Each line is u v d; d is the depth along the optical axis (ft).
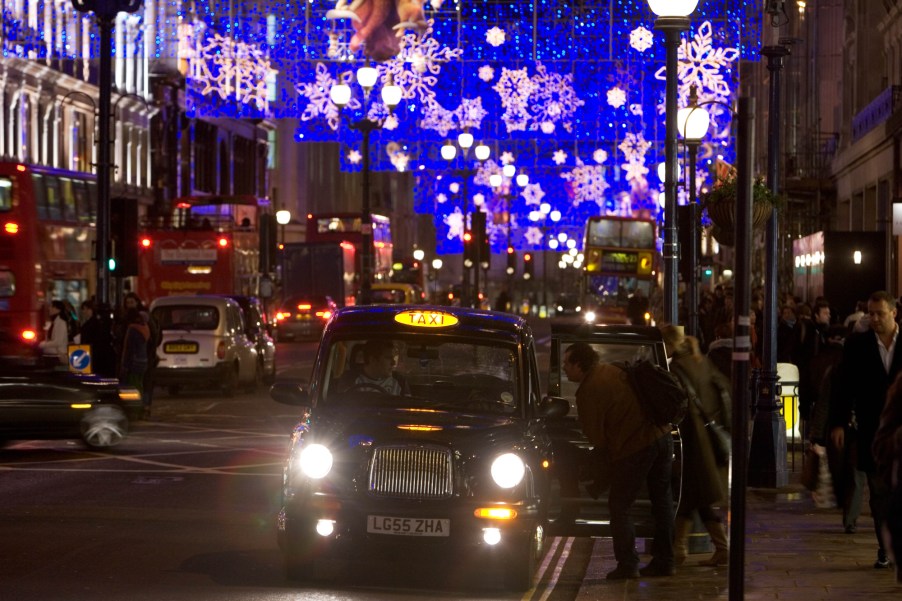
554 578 66.85
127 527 78.18
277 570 65.77
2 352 116.06
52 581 62.08
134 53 353.51
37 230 186.19
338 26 255.29
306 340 367.86
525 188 555.28
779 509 84.84
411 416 63.93
